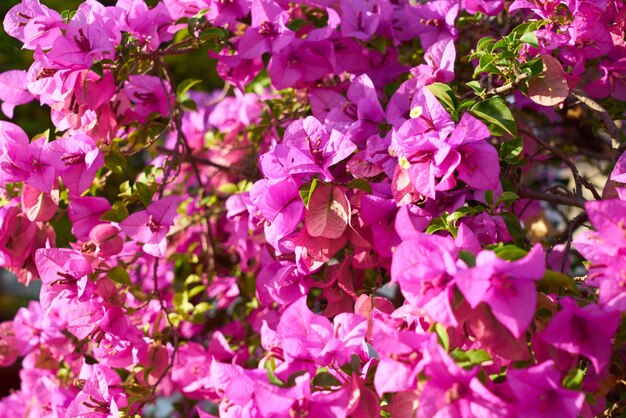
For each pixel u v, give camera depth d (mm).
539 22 720
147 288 931
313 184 645
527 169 899
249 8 792
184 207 951
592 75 841
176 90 834
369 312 670
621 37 733
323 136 672
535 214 952
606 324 563
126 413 718
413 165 636
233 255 958
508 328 551
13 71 778
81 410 704
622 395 648
